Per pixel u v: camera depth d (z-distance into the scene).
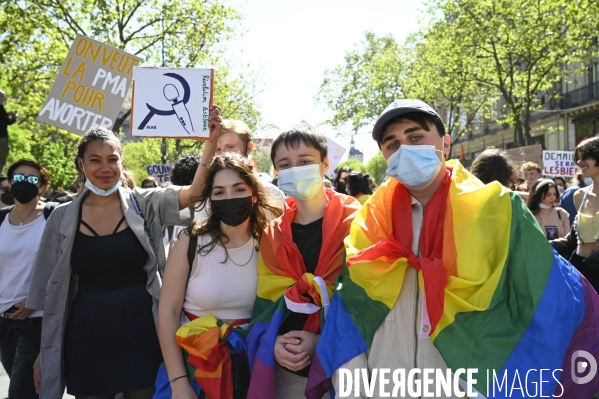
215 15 17.97
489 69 22.55
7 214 4.27
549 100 32.25
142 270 3.12
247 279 2.77
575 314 2.20
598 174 4.26
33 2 16.25
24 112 19.75
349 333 2.37
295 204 2.87
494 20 20.30
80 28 16.72
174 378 2.59
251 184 2.76
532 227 2.23
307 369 2.58
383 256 2.31
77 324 3.01
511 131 39.38
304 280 2.55
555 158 15.54
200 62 18.59
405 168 2.31
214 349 2.59
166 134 3.76
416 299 2.32
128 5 17.03
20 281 4.00
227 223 2.73
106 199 3.14
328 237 2.61
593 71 28.20
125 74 4.84
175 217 3.20
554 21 19.55
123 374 2.97
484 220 2.22
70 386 3.02
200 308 2.74
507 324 2.17
